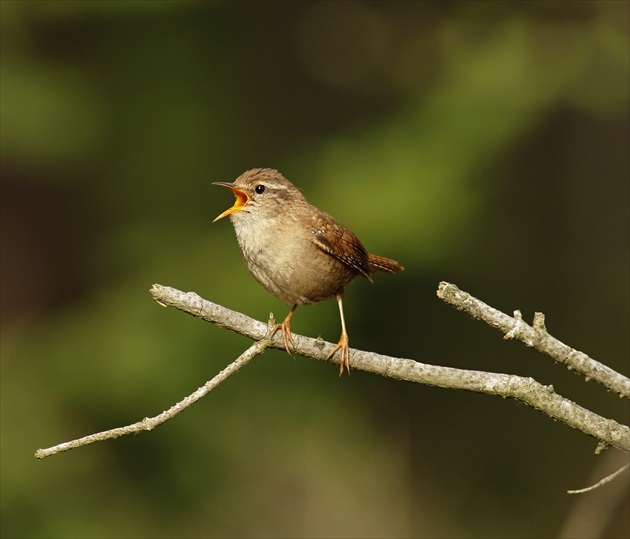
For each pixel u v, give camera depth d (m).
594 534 10.78
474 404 15.34
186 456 13.58
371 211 13.29
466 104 14.16
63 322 14.17
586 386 15.25
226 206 14.75
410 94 15.10
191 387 13.38
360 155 14.10
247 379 13.87
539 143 16.28
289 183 7.22
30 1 13.76
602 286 15.94
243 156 15.11
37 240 15.38
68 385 13.41
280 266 7.07
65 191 15.22
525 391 5.33
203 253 13.98
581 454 14.89
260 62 15.68
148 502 13.41
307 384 14.11
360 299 13.97
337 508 13.45
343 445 13.89
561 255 16.09
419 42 15.51
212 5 14.74
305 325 13.09
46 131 13.58
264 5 15.52
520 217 16.05
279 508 13.39
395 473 14.36
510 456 15.00
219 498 13.50
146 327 13.50
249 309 13.06
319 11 15.94
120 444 13.56
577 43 14.63
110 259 14.28
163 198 14.75
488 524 14.33
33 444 13.12
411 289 15.13
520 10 15.07
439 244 13.59
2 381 13.61
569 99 14.45
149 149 14.80
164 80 14.80
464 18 15.29
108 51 14.66
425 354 15.10
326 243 7.03
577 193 16.33
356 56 15.88
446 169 13.65
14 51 14.01
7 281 15.27
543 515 14.50
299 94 15.79
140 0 13.78
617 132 16.36
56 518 12.84
